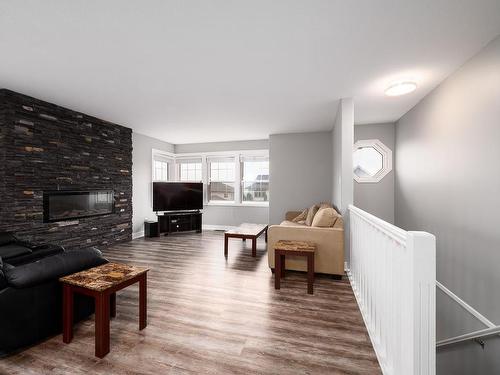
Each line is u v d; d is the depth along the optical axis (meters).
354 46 2.12
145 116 4.25
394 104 3.65
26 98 3.23
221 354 1.68
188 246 4.70
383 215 4.77
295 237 3.12
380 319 1.67
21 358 1.62
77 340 1.81
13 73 2.61
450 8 1.65
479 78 2.20
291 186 5.62
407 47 2.13
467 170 2.40
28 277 1.63
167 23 1.81
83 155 4.06
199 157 6.72
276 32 1.92
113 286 1.69
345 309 2.30
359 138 4.86
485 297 2.16
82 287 1.68
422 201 3.44
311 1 1.60
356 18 1.76
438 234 2.98
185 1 1.59
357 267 2.59
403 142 4.23
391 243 1.43
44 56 2.27
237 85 2.95
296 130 5.33
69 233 3.82
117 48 2.14
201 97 3.36
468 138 2.38
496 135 2.01
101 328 1.62
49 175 3.53
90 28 1.86
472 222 2.33
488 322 2.12
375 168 4.83
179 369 1.54
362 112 4.07
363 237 2.26
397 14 1.72
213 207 6.65
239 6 1.64
